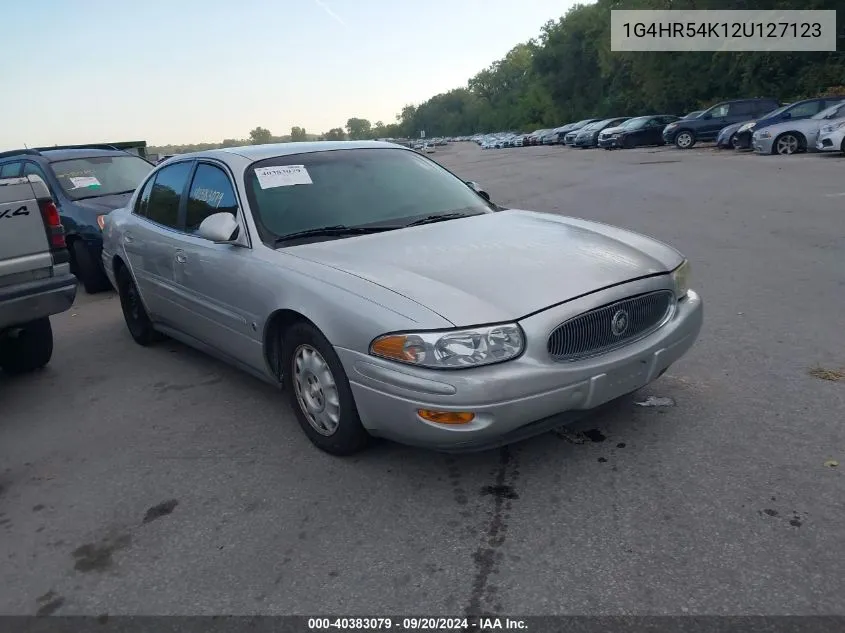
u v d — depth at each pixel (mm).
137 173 9469
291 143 4910
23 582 2893
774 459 3354
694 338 3717
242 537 3070
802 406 3881
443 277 3316
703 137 28891
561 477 3352
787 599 2455
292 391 3842
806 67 33438
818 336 4953
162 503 3408
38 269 4602
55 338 6531
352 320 3238
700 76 40781
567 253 3602
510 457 3576
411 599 2607
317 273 3549
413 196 4508
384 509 3199
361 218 4195
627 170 20047
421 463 3584
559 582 2631
